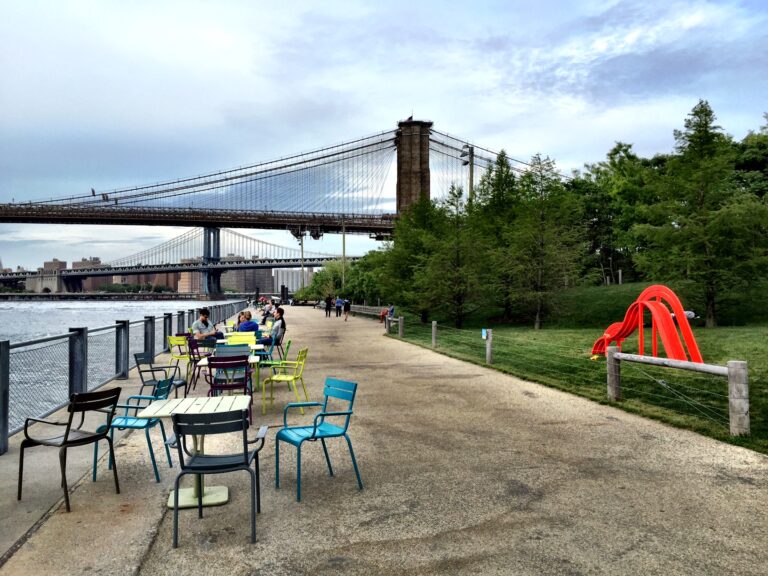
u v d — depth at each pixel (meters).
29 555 4.11
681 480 5.68
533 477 5.79
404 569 3.90
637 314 15.02
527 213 29.45
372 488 5.49
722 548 4.18
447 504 5.07
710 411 8.93
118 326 12.32
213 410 5.05
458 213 30.02
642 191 38.12
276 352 17.23
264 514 4.86
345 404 9.61
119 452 6.70
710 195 24.45
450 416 8.63
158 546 4.25
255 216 93.50
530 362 14.94
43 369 10.46
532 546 4.23
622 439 7.27
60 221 90.75
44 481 5.66
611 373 9.74
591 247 44.97
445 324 32.66
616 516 4.77
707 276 23.55
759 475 5.81
